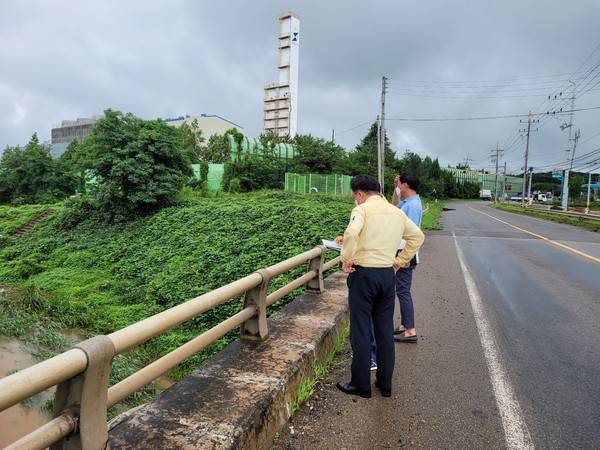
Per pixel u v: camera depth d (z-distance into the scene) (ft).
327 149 136.05
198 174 106.32
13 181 99.66
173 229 56.08
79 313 33.19
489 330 17.21
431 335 16.57
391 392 11.69
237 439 7.78
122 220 65.00
